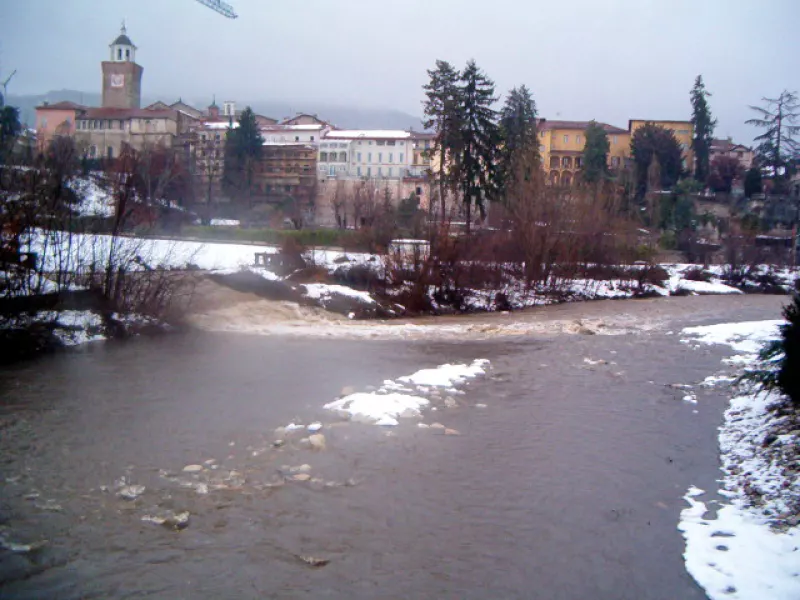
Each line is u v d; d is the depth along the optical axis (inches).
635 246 2007.9
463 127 2229.3
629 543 307.0
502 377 673.0
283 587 262.4
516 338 983.0
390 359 759.1
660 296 1861.5
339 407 516.7
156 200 1400.1
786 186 3169.3
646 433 483.5
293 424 467.5
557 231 1688.0
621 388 632.4
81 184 917.8
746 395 580.1
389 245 1464.1
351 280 1325.0
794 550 288.4
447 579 272.1
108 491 346.9
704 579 273.7
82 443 422.9
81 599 249.4
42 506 326.6
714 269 2220.7
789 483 360.5
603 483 382.0
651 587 269.0
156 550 287.4
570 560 290.7
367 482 371.2
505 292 1518.2
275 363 707.4
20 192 743.7
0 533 297.1
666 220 2733.8
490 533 314.5
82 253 839.7
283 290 1137.4
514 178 2049.7
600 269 1871.3
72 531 301.4
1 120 746.2
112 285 845.2
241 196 3508.9
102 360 687.7
